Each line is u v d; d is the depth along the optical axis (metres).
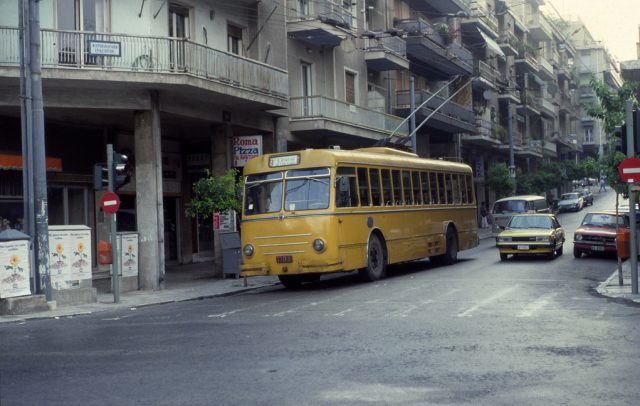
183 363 7.66
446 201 22.50
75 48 17.66
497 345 8.20
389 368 7.09
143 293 17.59
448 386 6.29
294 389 6.30
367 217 17.27
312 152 16.39
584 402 5.68
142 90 18.70
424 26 38.12
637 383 6.28
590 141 94.69
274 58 25.53
